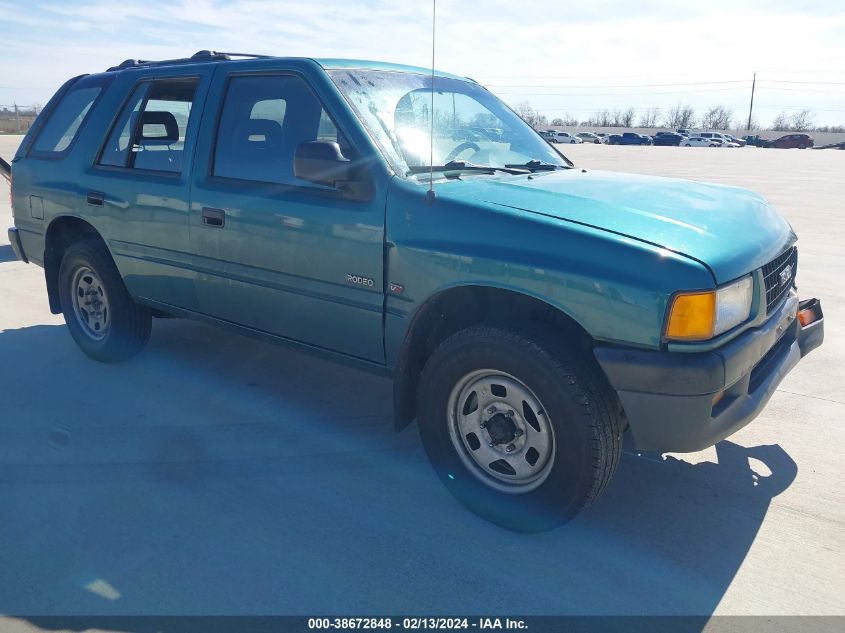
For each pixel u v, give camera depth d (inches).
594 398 106.3
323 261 133.5
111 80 183.6
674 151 1891.0
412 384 131.0
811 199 646.5
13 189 205.8
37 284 281.9
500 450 118.7
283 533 118.6
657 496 130.6
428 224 118.8
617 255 102.8
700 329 100.5
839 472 138.9
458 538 117.8
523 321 112.8
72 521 121.5
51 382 181.5
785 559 112.7
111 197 173.2
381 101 139.0
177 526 120.2
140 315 187.9
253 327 154.0
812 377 188.5
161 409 165.9
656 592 105.0
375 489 132.8
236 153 148.8
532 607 101.8
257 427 157.3
